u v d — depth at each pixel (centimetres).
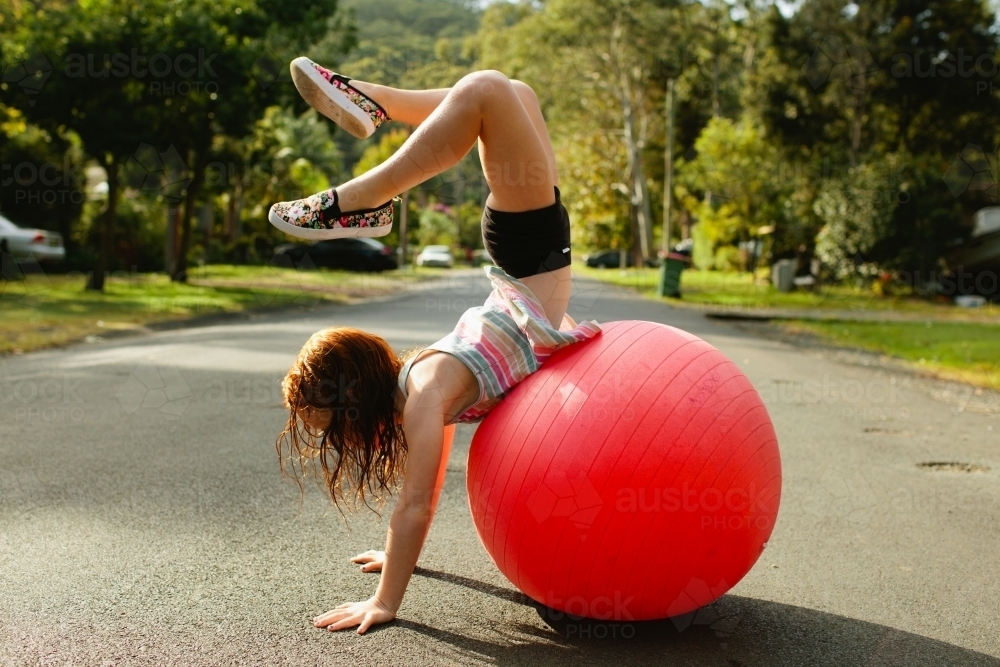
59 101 1474
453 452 473
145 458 439
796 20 2284
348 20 1775
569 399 236
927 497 403
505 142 248
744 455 236
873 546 334
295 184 3080
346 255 2642
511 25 3850
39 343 868
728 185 2586
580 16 3288
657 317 1324
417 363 249
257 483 398
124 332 1012
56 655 228
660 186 4097
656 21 3269
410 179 246
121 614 255
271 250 3016
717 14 3444
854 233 1970
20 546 311
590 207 3900
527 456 234
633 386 236
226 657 229
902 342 1077
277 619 255
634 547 230
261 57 1662
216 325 1094
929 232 1920
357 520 350
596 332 254
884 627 260
